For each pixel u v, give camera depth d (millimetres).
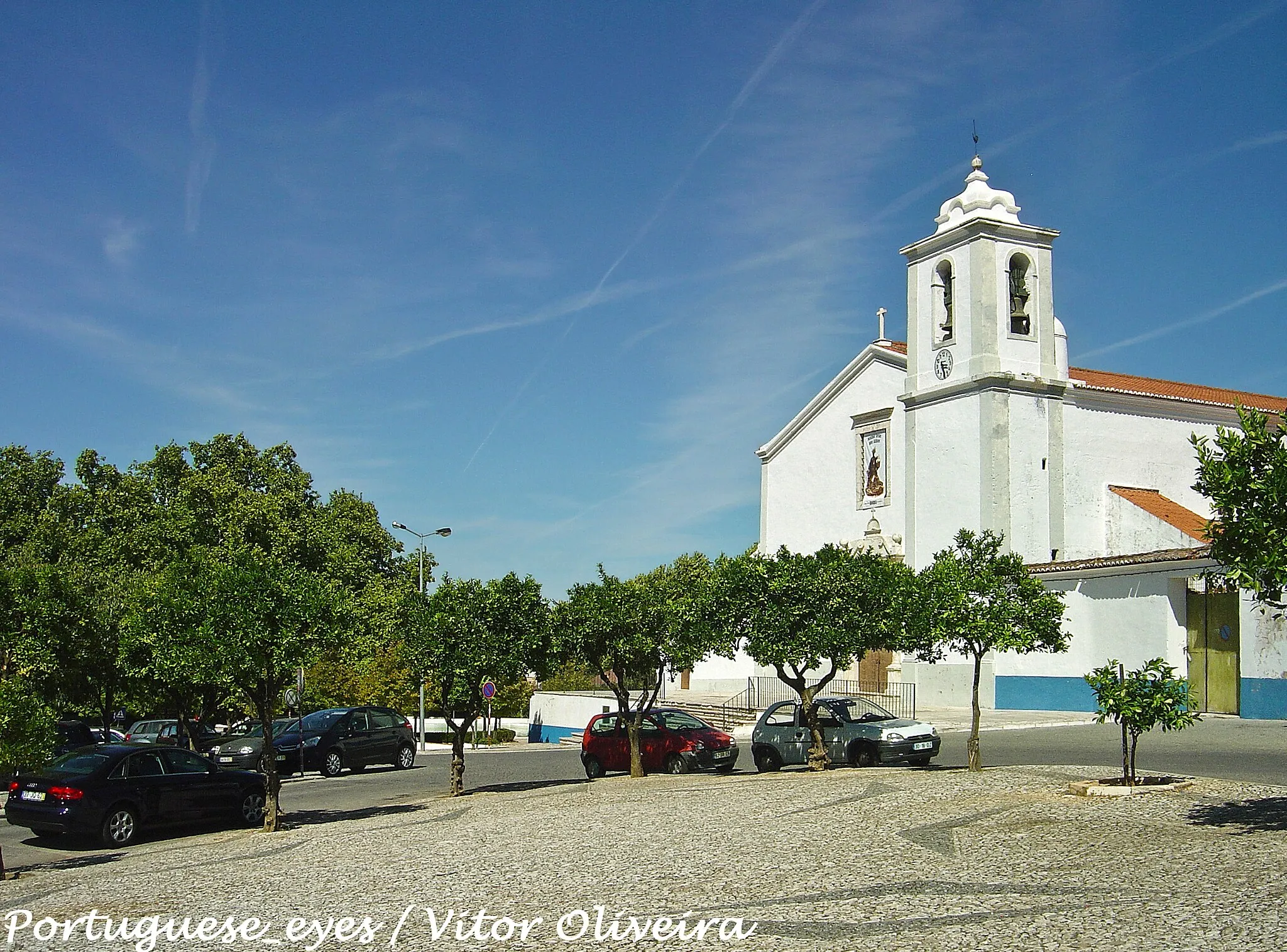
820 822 14891
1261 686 29250
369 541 60906
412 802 23016
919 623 21188
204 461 59188
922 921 9367
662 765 26484
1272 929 8422
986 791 16672
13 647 28938
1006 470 38594
